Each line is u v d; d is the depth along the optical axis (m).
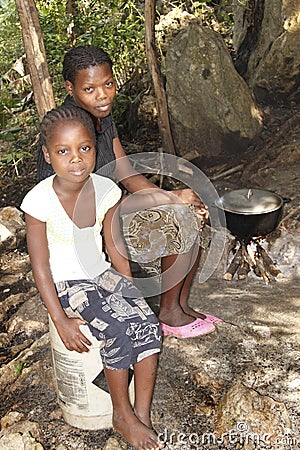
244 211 3.42
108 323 2.19
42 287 2.20
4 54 7.04
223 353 2.83
